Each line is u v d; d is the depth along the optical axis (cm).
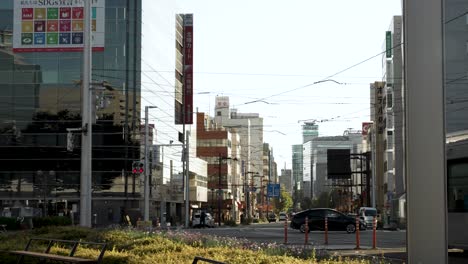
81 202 2728
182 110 8800
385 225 5722
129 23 7062
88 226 2570
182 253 1342
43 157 7094
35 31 6925
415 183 616
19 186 7056
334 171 8006
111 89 6969
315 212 4031
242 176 14775
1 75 7200
